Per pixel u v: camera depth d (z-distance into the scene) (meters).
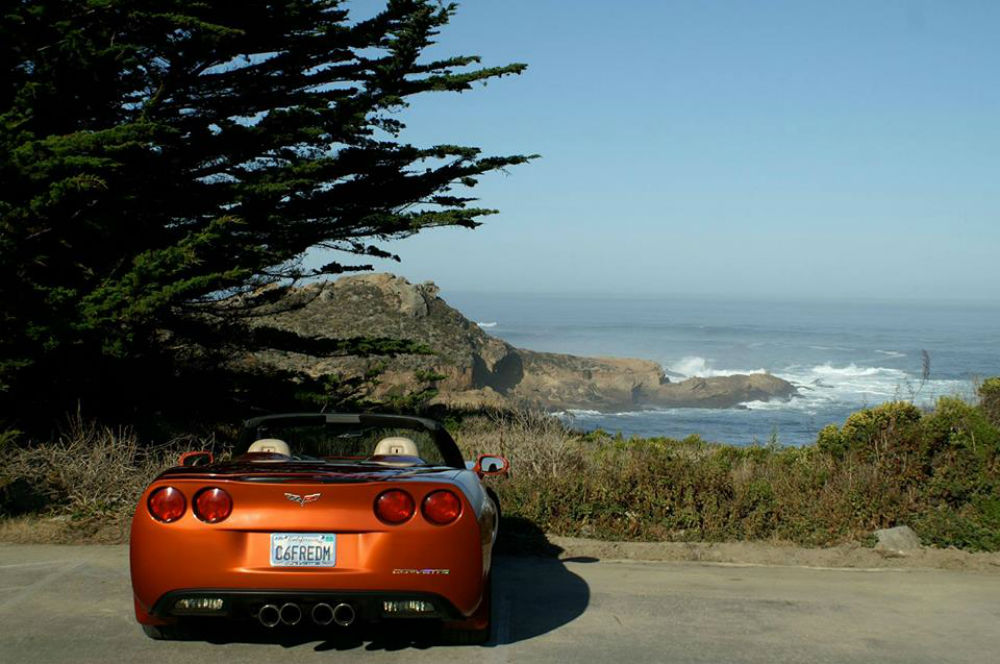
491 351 64.25
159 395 14.91
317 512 4.71
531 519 9.02
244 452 6.19
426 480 4.91
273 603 4.69
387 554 4.71
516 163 16.98
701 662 5.24
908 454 10.31
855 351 184.12
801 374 123.56
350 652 5.20
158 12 13.26
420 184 17.14
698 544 8.54
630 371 77.88
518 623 5.95
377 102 16.36
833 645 5.66
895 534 8.70
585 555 8.30
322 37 15.84
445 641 5.41
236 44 15.18
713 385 81.25
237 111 16.80
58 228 12.44
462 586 4.84
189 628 5.39
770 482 10.05
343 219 16.78
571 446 11.45
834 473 10.23
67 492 9.38
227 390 16.52
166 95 15.44
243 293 16.73
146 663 4.95
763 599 6.78
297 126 15.73
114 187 13.17
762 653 5.45
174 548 4.70
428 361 53.53
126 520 8.79
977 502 9.33
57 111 12.80
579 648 5.43
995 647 5.71
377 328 59.31
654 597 6.76
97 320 11.87
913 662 5.36
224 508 4.71
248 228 15.12
